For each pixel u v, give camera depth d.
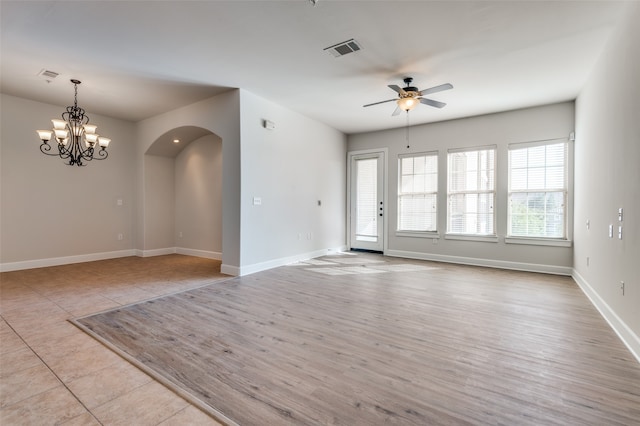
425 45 3.20
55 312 3.08
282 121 5.27
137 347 2.34
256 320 2.90
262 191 4.91
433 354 2.25
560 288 4.04
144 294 3.69
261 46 3.24
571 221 4.79
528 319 2.94
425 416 1.59
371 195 6.92
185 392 1.78
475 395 1.77
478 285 4.17
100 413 1.61
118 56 3.46
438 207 6.00
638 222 2.29
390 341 2.47
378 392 1.80
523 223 5.23
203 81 4.18
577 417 1.59
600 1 2.49
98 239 5.84
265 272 4.85
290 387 1.85
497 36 3.02
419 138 6.25
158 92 4.57
